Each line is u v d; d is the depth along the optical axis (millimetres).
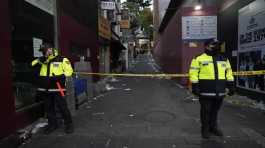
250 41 11180
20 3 7188
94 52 19797
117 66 34656
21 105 7086
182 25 16594
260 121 7656
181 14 16547
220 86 6008
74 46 13516
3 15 5633
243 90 11969
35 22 8117
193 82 6086
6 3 5781
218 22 16141
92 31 19172
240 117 8109
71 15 12461
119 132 6715
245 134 6461
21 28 7262
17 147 5719
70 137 6336
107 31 25969
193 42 16531
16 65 6965
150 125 7363
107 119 8055
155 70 38406
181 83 17156
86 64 11828
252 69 10969
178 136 6367
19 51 7160
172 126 7250
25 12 7477
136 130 6879
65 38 11109
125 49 41781
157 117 8281
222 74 6031
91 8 18812
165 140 6090
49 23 9273
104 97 12461
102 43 23938
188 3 19125
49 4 9273
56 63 6684
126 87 16969
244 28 11797
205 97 6043
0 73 5363
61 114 6914
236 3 12805
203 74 6039
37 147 5723
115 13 34938
